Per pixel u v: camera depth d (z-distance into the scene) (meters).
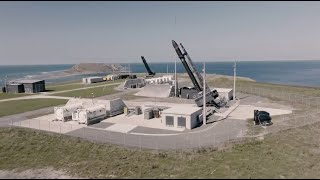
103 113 56.88
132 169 32.78
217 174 30.05
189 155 36.38
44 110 65.62
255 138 42.09
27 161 37.12
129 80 106.25
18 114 61.44
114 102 60.47
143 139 42.97
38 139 44.31
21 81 101.75
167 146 39.53
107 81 134.12
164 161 34.84
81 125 51.91
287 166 32.62
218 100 70.12
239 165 32.66
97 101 60.66
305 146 39.75
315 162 34.56
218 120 53.81
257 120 50.16
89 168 33.75
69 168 34.22
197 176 29.73
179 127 49.06
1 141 44.03
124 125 51.56
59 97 85.62
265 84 108.38
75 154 38.53
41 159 37.53
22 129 48.97
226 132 45.69
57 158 37.62
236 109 63.97
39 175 32.59
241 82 115.12
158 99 80.44
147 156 36.41
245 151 37.41
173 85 88.19
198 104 62.03
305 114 57.19
